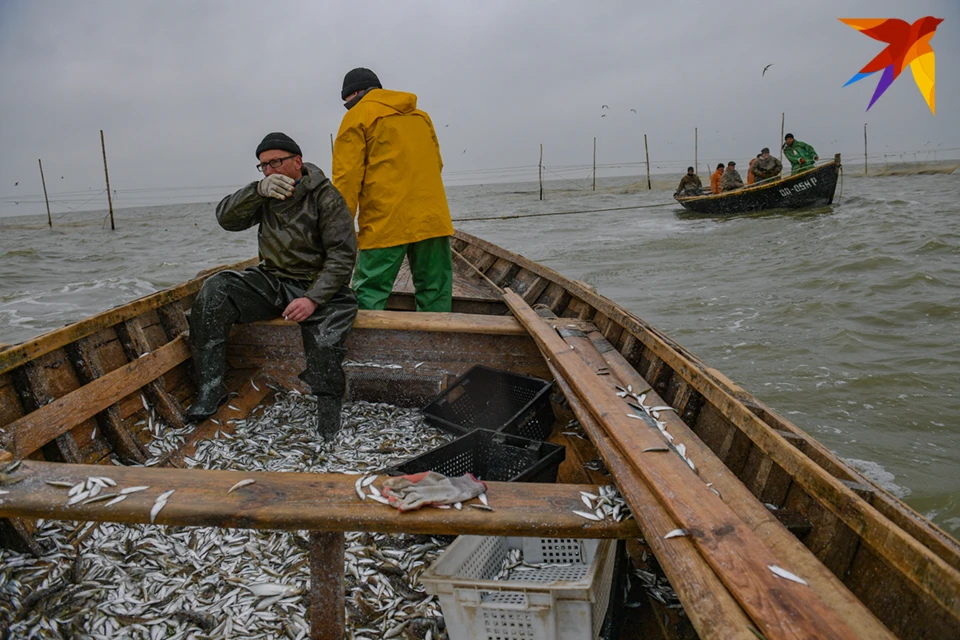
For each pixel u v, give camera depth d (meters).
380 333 5.59
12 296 18.03
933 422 7.27
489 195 94.75
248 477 3.10
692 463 3.10
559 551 3.36
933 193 35.06
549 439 5.05
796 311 11.76
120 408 4.57
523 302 6.39
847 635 1.94
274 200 4.86
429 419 5.11
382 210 5.82
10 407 3.90
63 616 3.01
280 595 3.15
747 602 2.10
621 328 5.56
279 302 5.05
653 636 3.03
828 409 7.71
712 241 21.36
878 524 2.33
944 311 11.09
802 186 24.31
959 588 1.91
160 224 61.50
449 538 3.54
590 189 88.94
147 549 3.47
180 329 5.53
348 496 2.95
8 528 3.35
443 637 2.96
